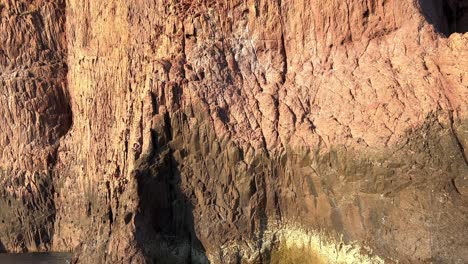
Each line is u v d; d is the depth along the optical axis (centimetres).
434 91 2152
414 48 2306
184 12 2738
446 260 1955
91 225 2831
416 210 2036
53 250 3331
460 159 2014
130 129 2712
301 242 2320
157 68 2619
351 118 2278
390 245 2069
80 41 3412
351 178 2191
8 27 3606
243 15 2684
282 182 2391
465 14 2955
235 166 2447
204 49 2656
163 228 2503
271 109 2483
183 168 2522
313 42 2547
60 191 3384
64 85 3594
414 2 2375
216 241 2425
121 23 3042
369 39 2427
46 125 3522
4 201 3456
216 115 2516
